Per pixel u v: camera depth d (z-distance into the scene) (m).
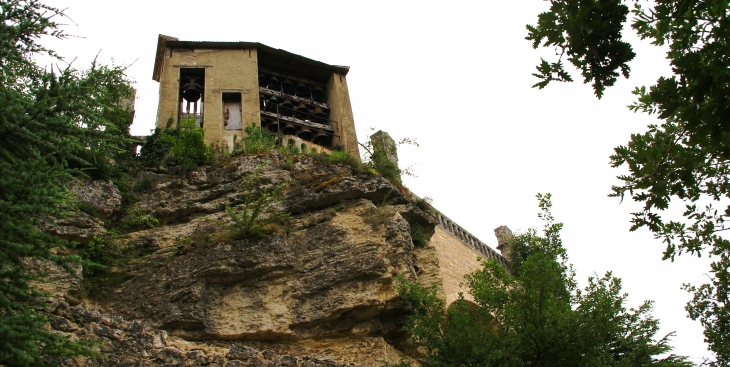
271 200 22.00
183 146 23.86
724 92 7.96
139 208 21.61
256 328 18.53
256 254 19.84
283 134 31.53
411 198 24.31
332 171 23.77
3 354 9.80
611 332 16.47
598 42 8.14
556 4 8.28
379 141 26.00
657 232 10.30
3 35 11.70
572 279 17.31
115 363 14.38
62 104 11.99
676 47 8.27
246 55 32.72
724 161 10.09
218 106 30.19
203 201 22.44
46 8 12.25
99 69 12.87
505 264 32.12
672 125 9.81
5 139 11.27
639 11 8.16
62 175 11.48
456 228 30.27
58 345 11.10
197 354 15.23
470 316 16.64
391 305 19.31
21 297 11.21
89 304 18.34
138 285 19.25
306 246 20.61
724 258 14.09
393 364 18.11
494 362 15.38
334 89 34.44
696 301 18.22
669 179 9.48
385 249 20.55
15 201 10.64
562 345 15.65
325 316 18.88
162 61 33.28
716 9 7.88
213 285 19.31
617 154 9.91
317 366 16.30
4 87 11.71
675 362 18.48
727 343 17.23
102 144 12.77
